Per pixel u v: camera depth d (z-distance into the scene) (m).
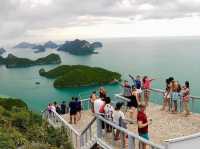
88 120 20.45
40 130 15.99
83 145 14.96
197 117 17.28
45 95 105.19
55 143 15.41
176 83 18.27
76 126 19.34
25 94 110.00
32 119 17.62
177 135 14.70
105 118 13.93
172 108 18.45
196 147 8.94
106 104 14.29
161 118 17.48
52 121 20.58
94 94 17.94
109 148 13.23
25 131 16.22
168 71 141.50
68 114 23.25
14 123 16.61
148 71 148.12
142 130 12.05
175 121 16.80
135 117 17.14
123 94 19.80
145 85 20.78
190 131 15.16
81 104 22.20
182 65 173.25
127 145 13.25
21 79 157.75
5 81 152.75
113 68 180.25
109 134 14.70
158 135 14.86
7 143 12.84
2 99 29.34
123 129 12.32
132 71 154.75
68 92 107.56
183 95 17.84
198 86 80.31
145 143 11.27
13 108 18.50
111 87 102.50
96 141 14.20
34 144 13.69
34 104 89.50
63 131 16.39
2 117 16.25
